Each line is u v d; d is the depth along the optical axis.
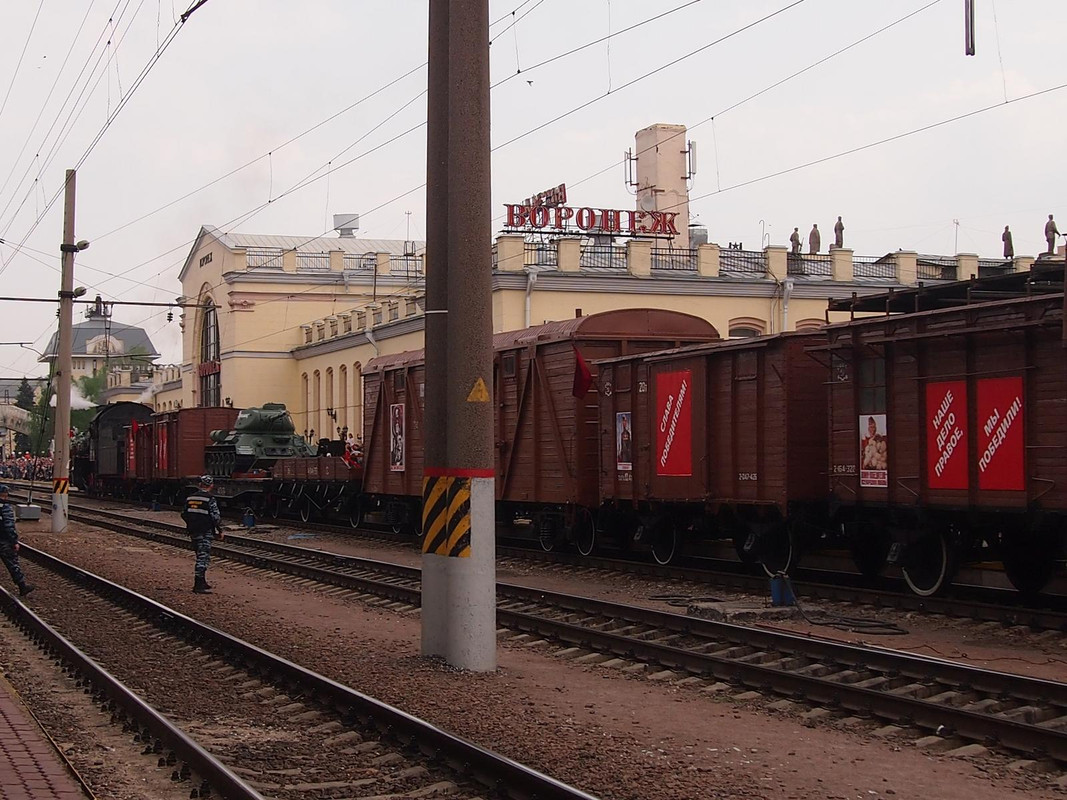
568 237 39.81
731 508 18.59
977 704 9.49
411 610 16.45
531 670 11.80
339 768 8.24
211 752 8.62
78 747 8.72
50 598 18.27
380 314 47.94
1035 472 13.57
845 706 9.55
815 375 17.55
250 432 40.94
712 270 41.06
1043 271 14.75
